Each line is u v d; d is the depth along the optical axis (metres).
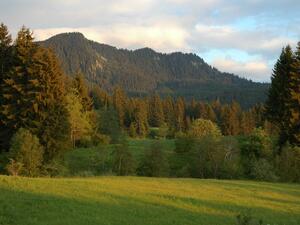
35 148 57.38
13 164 54.81
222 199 34.84
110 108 113.06
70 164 70.00
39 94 64.25
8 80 65.00
